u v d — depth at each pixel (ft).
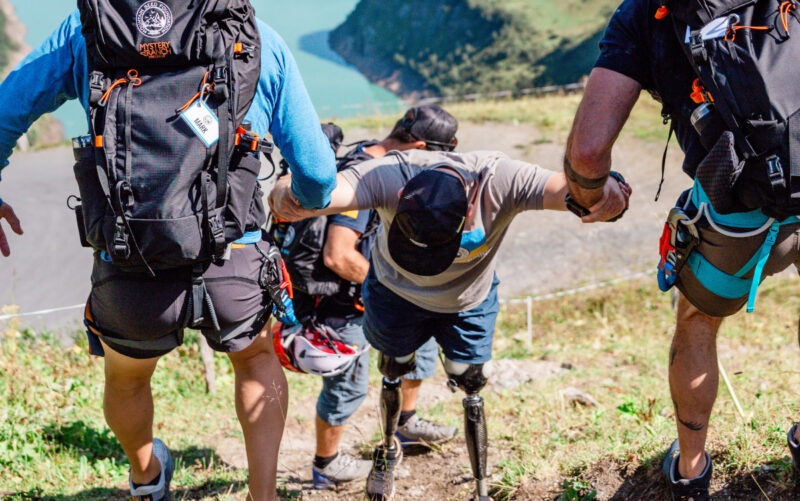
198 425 16.85
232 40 7.34
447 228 8.75
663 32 7.03
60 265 37.78
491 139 54.29
